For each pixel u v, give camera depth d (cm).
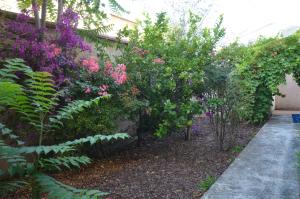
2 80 212
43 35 425
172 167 470
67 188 194
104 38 552
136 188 383
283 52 776
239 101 574
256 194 354
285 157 502
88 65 461
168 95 570
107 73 486
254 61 788
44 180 195
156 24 580
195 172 445
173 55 568
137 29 584
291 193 357
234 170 441
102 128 464
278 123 816
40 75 216
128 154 555
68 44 436
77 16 456
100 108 462
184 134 666
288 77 1181
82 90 437
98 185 395
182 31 628
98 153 527
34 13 441
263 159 492
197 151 563
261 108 793
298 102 1177
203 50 572
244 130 741
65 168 459
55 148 197
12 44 391
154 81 548
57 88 407
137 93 522
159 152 564
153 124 592
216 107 572
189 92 571
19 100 213
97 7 481
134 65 541
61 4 478
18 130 402
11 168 202
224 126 568
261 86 790
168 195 360
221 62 598
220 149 565
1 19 394
